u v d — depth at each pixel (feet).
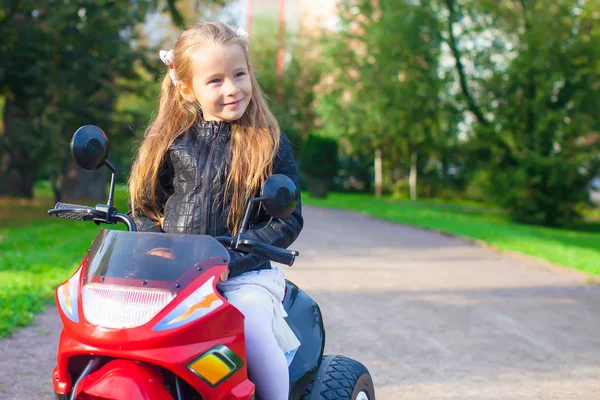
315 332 10.69
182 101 10.52
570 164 86.02
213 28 9.96
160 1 77.61
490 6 89.35
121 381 7.83
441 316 26.45
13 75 62.80
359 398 11.20
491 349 21.67
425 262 41.88
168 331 7.87
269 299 9.48
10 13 59.62
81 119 66.69
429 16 95.55
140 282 8.32
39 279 29.25
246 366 8.75
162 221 10.18
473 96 98.07
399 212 86.74
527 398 16.93
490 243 51.65
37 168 68.69
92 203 84.58
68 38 63.05
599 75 88.43
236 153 9.95
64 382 8.55
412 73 97.09
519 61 87.81
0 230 50.62
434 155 131.13
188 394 8.61
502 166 95.04
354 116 112.16
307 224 67.26
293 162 10.62
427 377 18.47
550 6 88.89
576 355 21.16
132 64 70.44
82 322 8.14
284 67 172.04
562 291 32.78
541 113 87.45
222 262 8.70
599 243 68.23
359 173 155.94
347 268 38.04
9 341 20.47
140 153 10.50
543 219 93.66
